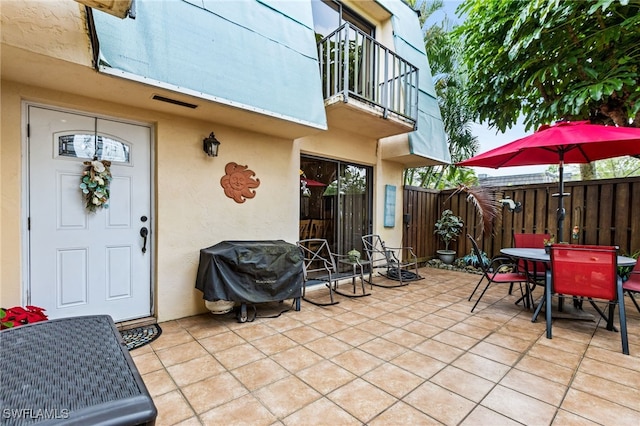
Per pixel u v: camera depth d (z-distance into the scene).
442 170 8.64
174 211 3.14
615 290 2.54
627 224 4.39
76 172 2.67
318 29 4.48
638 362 2.28
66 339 0.93
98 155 2.78
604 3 3.07
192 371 2.14
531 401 1.81
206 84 2.61
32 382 0.68
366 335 2.79
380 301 3.88
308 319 3.21
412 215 6.23
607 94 3.37
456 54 7.05
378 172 5.41
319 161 4.72
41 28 1.90
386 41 5.09
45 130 2.53
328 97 3.84
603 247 2.56
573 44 3.81
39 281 2.51
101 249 2.81
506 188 5.68
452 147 7.84
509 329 2.95
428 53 7.27
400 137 5.14
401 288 4.55
